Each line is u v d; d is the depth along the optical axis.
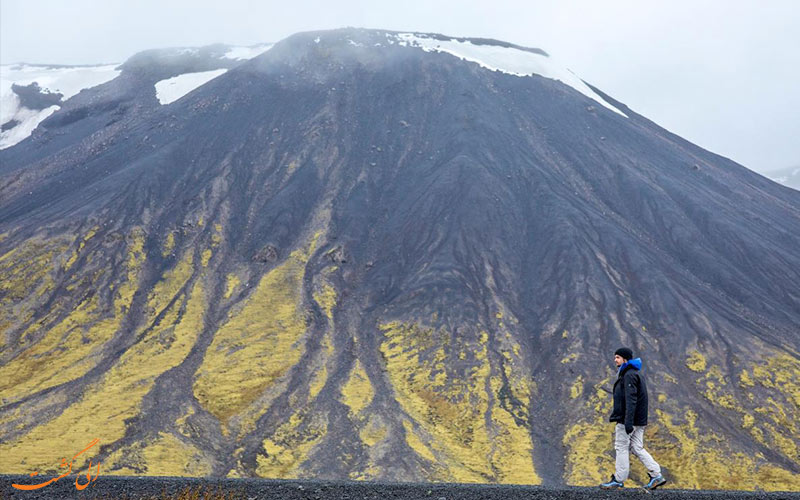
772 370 115.81
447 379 114.81
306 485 13.71
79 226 157.00
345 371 117.88
